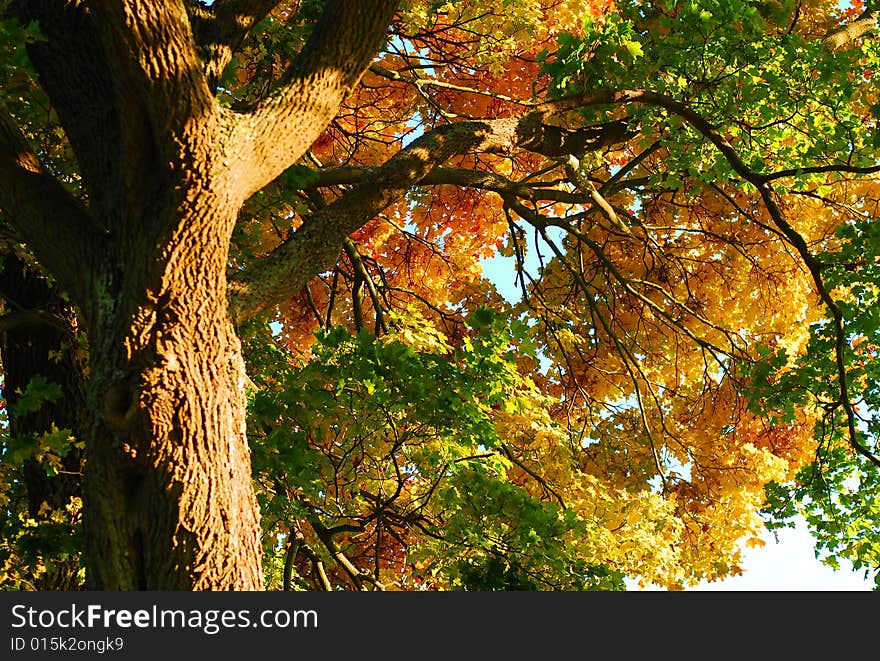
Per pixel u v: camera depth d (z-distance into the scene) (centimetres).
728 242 1086
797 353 1123
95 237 461
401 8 929
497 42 934
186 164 436
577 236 990
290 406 649
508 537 638
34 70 527
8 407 704
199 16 579
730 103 783
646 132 821
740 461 1122
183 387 422
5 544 540
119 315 430
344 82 532
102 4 398
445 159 657
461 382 617
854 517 858
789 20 984
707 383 1143
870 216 1062
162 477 416
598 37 772
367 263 1106
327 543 761
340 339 622
